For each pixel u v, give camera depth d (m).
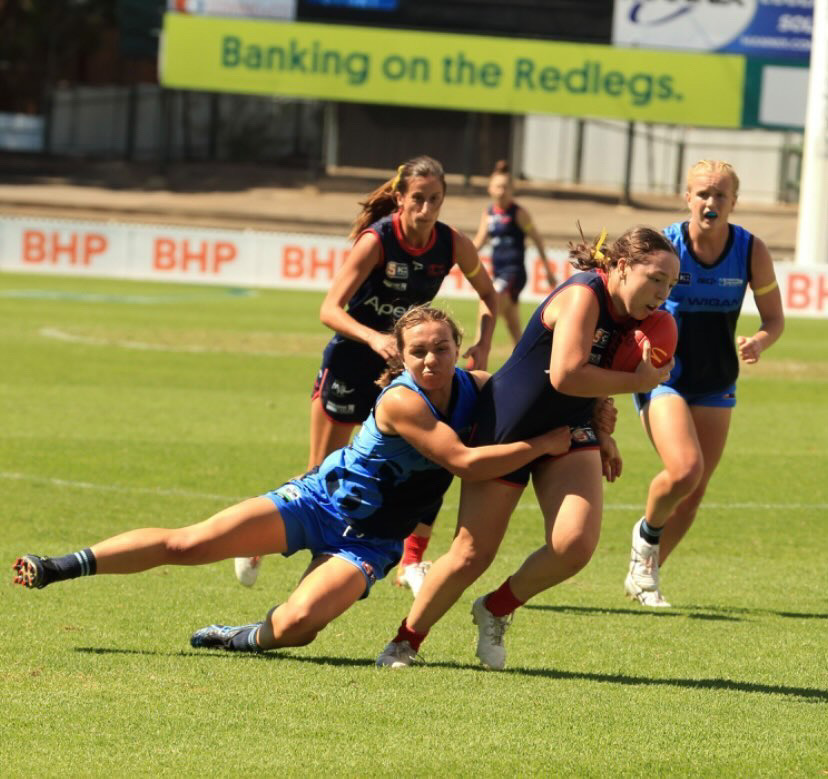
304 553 28.55
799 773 15.36
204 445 40.22
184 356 62.25
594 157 152.12
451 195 136.25
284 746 15.73
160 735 15.98
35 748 15.43
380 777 14.82
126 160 156.75
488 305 25.64
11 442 39.25
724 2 123.88
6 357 58.91
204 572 26.08
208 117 163.75
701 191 24.20
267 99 162.25
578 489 18.88
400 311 24.77
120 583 24.58
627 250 18.20
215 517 19.52
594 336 18.55
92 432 41.66
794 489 36.88
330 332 73.19
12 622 21.22
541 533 31.14
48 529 28.69
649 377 18.20
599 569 27.94
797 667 20.45
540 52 125.50
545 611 23.98
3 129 175.62
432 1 125.62
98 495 32.56
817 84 99.12
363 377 25.14
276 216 129.75
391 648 19.75
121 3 134.50
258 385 54.12
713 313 24.77
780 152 148.12
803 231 100.38
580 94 125.94
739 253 24.61
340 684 18.44
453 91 126.62
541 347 18.59
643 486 37.12
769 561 28.83
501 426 18.72
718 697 18.55
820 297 94.75
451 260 24.72
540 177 152.62
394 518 19.55
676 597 25.42
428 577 19.48
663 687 19.02
